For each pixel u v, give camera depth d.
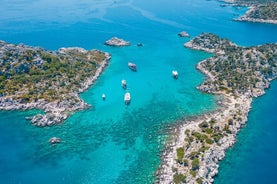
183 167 141.75
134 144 161.25
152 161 149.00
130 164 147.75
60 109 188.75
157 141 162.88
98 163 149.12
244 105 192.50
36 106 191.12
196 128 169.25
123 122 179.50
